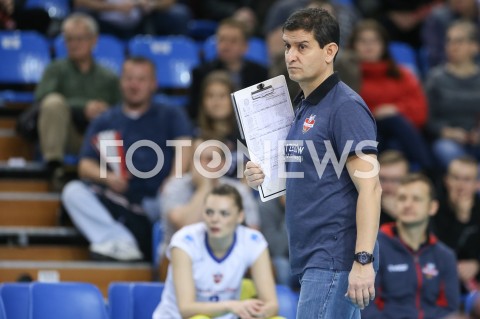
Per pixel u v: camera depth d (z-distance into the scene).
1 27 25.25
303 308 11.16
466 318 7.39
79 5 26.39
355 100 11.12
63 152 21.23
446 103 24.77
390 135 23.11
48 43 25.42
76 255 19.94
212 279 15.34
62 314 15.05
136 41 25.61
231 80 21.31
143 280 19.45
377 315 16.86
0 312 14.25
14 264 19.20
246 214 18.48
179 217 18.06
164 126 20.81
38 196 20.81
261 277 15.36
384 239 17.05
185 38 27.25
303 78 11.16
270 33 25.52
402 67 24.12
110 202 19.89
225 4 29.41
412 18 29.02
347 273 11.02
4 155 22.28
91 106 21.88
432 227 20.28
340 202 11.06
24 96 23.59
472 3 27.25
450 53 25.00
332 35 11.19
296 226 11.29
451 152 23.52
